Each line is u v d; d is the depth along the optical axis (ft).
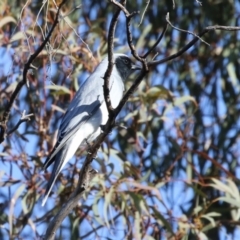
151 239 34.88
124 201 34.65
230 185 36.47
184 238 35.32
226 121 41.55
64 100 39.50
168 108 37.83
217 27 23.40
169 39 42.75
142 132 39.27
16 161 35.81
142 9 42.70
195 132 41.37
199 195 38.32
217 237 39.22
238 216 37.40
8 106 24.35
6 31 37.93
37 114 37.55
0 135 24.61
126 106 39.60
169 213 35.81
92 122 32.09
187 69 42.78
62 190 35.91
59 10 23.52
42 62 37.45
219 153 41.06
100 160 35.29
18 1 39.11
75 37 37.78
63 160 30.17
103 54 38.50
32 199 35.47
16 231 35.27
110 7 43.34
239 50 42.04
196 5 43.32
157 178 38.06
